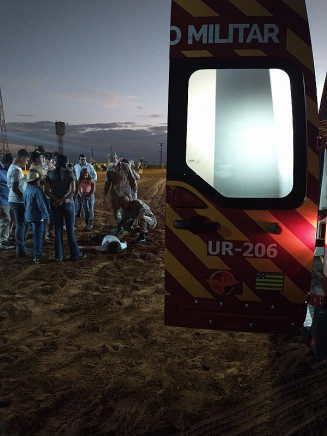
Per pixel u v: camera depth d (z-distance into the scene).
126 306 4.70
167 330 4.08
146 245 7.74
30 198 6.27
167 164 2.95
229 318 3.09
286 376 3.25
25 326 4.20
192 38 2.83
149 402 2.92
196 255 3.05
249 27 2.78
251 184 2.91
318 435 2.60
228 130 2.89
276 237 2.94
